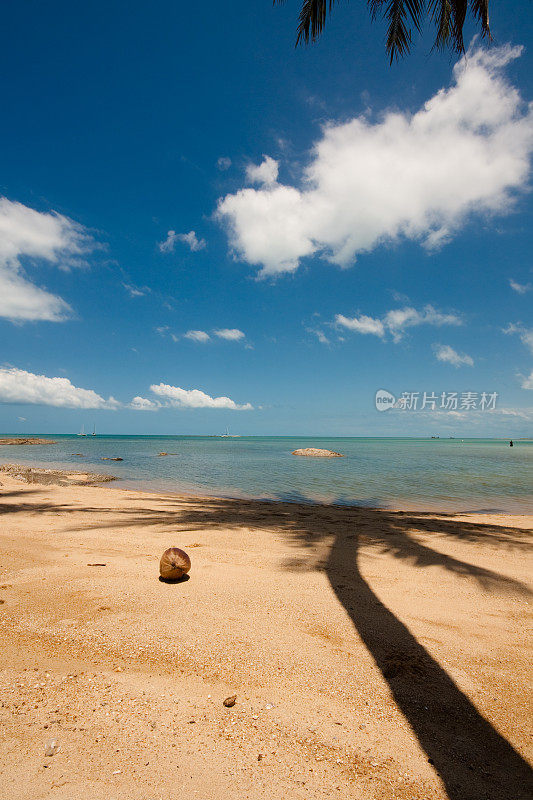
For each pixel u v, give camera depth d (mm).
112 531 7312
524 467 30125
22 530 7094
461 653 3117
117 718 2213
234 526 8141
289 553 6023
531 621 3777
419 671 2814
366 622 3611
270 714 2295
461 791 1796
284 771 1874
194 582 4527
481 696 2555
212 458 40844
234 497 14883
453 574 5168
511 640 3369
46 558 5336
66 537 6660
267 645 3117
